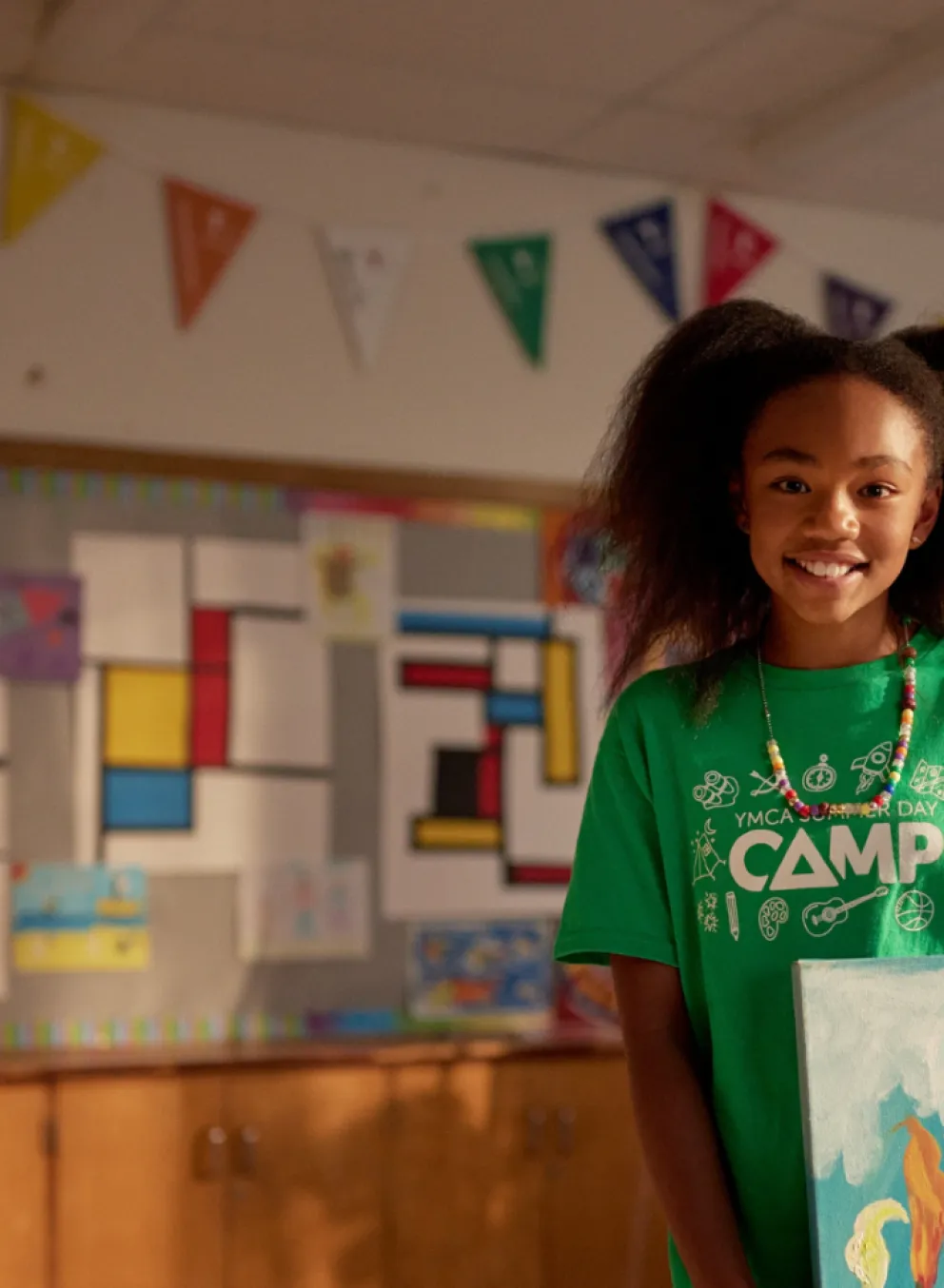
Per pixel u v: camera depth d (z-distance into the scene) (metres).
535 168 3.66
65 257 3.27
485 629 3.51
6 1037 3.09
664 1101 1.17
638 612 1.30
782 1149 1.12
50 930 3.15
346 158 3.49
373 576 3.43
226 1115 2.88
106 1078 2.82
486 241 3.59
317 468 3.40
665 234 3.75
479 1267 2.99
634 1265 3.08
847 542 1.11
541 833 3.51
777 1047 1.13
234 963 3.26
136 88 3.28
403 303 3.51
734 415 1.22
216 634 3.31
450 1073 3.03
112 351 3.29
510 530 3.55
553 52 3.13
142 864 3.21
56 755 3.18
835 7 2.97
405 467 3.48
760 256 3.85
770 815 1.16
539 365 3.61
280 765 3.33
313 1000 3.30
